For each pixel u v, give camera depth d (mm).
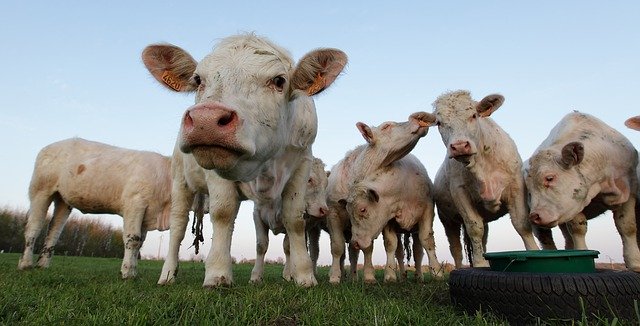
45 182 3871
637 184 2826
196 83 1717
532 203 2627
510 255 1474
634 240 2742
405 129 3250
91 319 1238
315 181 3217
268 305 1446
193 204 2732
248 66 1625
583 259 1455
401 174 3264
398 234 3785
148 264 7184
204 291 1711
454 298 1604
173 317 1310
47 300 1583
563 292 1300
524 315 1333
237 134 1373
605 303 1284
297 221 2289
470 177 2875
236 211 2123
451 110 2801
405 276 3754
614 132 2842
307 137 2207
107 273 3521
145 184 3557
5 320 1286
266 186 2029
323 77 1859
